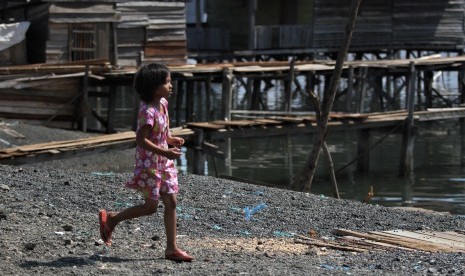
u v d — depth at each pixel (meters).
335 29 52.38
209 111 37.38
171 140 10.04
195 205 15.17
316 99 22.06
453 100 55.28
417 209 17.00
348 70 40.47
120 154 29.14
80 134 32.03
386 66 41.66
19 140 29.50
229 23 56.66
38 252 10.30
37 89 33.56
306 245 12.11
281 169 31.11
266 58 56.34
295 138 39.53
